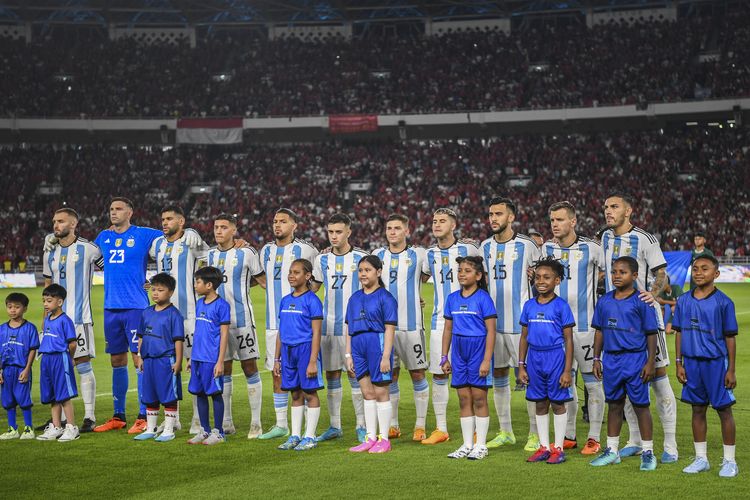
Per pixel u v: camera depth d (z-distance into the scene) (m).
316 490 6.07
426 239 43.06
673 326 6.86
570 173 45.81
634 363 6.84
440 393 8.04
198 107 48.97
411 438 8.17
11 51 48.91
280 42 52.19
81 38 52.69
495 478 6.41
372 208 45.69
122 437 8.27
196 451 7.57
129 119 47.59
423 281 8.76
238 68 51.06
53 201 46.03
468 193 45.81
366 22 53.34
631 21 50.12
